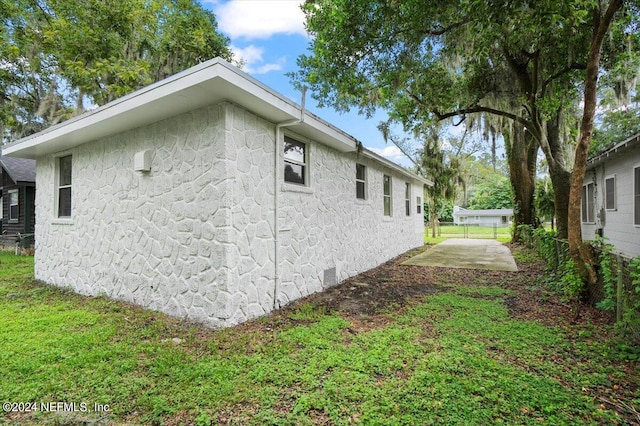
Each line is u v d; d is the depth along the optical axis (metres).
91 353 3.00
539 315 4.19
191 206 4.05
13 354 2.98
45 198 6.43
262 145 4.39
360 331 3.67
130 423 2.08
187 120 4.11
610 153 7.39
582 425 1.99
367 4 5.42
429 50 6.24
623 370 2.68
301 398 2.28
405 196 11.69
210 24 13.70
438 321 3.96
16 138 12.55
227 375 2.62
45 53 9.91
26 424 2.06
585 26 5.13
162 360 2.85
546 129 8.41
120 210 4.93
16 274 7.20
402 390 2.38
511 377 2.56
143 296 4.57
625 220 7.48
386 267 8.35
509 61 6.67
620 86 6.23
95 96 10.25
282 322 4.03
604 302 3.71
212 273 3.83
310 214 5.61
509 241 15.29
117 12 10.06
